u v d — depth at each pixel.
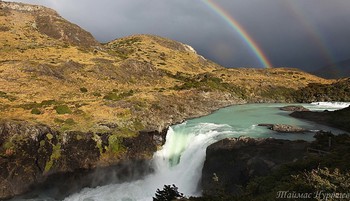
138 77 101.38
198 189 38.97
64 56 100.31
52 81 73.56
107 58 111.44
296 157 32.06
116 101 56.97
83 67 90.56
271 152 33.94
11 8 150.88
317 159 22.00
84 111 49.56
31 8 157.00
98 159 41.88
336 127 50.12
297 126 51.00
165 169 46.31
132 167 44.00
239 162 34.91
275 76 127.88
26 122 40.53
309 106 83.75
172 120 58.88
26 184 36.38
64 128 42.22
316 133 42.16
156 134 49.31
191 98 76.50
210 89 87.56
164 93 73.12
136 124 49.38
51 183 38.19
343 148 27.69
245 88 102.44
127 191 39.88
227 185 34.59
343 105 84.44
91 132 42.88
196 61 190.38
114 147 43.50
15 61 79.88
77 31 147.38
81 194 38.56
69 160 39.94
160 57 171.50
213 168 37.06
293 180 17.22
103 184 41.62
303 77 130.75
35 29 137.75
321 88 100.94
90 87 78.31
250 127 50.56
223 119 62.00
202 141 43.62
